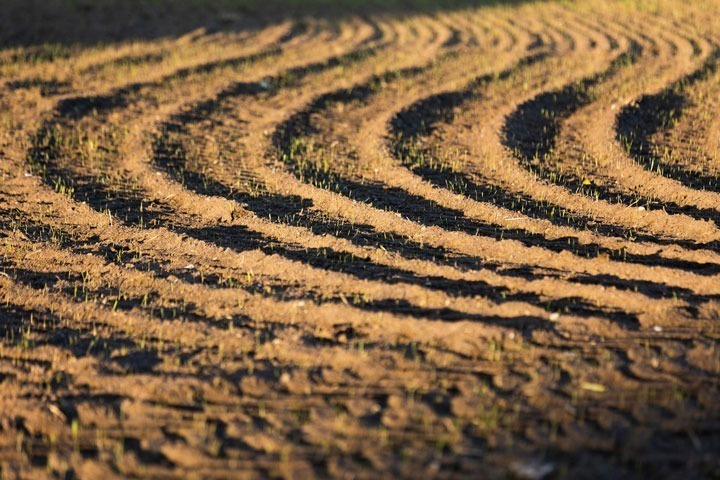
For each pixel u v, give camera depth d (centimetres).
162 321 582
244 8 1856
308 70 1331
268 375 513
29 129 1021
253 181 873
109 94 1169
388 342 548
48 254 695
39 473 435
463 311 586
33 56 1376
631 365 509
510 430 453
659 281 622
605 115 1056
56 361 537
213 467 431
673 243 693
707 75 1216
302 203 812
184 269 670
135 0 1864
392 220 751
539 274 643
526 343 537
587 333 548
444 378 505
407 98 1164
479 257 677
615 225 740
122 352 543
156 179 871
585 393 483
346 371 516
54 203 810
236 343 553
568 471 417
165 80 1259
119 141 1002
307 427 461
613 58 1342
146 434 462
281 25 1686
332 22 1736
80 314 597
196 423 469
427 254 686
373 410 474
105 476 429
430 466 425
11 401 494
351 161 930
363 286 624
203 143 993
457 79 1254
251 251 690
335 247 701
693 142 960
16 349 549
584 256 671
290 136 1015
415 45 1507
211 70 1320
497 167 901
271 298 611
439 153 952
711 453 427
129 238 731
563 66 1316
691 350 520
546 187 825
